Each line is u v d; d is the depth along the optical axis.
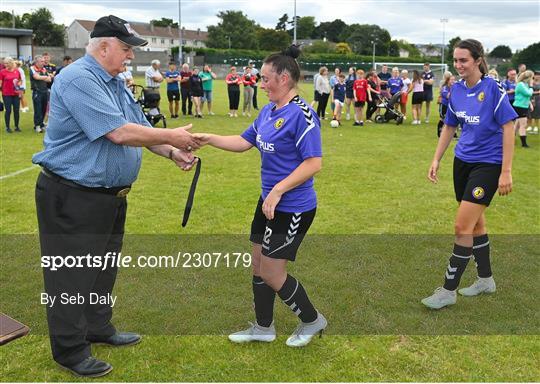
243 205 6.81
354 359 3.38
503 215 6.62
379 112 17.62
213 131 13.83
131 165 3.16
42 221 3.09
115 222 3.38
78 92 2.88
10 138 11.71
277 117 3.19
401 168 9.44
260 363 3.35
